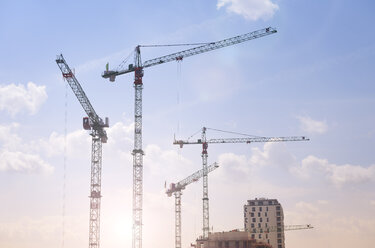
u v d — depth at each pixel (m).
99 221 195.88
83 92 189.00
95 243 193.75
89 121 197.00
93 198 196.88
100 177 199.25
